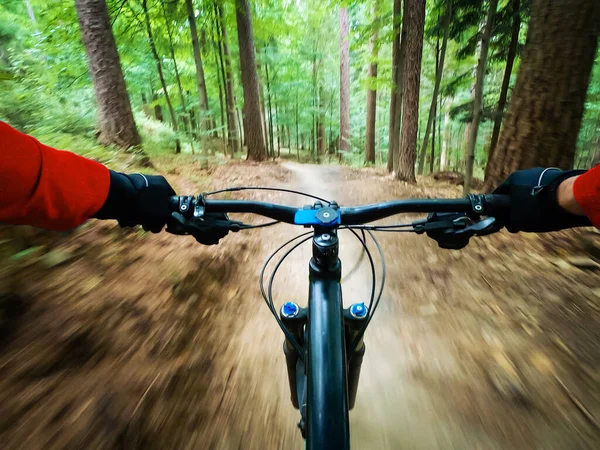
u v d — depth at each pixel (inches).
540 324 120.1
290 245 213.5
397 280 163.2
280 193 358.6
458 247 60.4
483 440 84.1
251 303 144.5
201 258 168.4
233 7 608.1
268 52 886.4
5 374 82.7
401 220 257.6
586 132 648.4
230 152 871.7
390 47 890.7
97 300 117.2
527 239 185.2
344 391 43.7
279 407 93.8
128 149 348.8
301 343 69.2
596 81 547.5
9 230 130.7
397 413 93.6
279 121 1169.4
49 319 102.8
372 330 128.3
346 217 59.6
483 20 476.4
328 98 1291.8
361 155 1135.6
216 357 109.0
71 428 74.9
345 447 39.8
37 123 321.1
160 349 105.6
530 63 214.1
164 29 560.4
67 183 46.6
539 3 206.7
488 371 103.5
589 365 100.3
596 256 159.8
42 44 427.2
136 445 75.5
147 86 706.8
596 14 191.0
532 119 213.8
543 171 54.4
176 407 87.3
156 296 129.4
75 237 151.0
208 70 759.7
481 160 887.7
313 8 1037.8
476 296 141.9
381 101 1293.1
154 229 58.9
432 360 111.0
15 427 72.4
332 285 54.2
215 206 59.6
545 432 83.7
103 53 348.8
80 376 88.4
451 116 542.0
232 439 82.7
